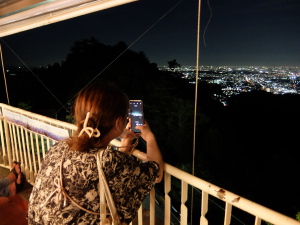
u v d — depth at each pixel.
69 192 0.91
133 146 1.44
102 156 0.92
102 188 0.91
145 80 17.84
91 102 0.94
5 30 3.37
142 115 1.36
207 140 16.06
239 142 15.80
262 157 15.13
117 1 1.97
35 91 16.00
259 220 1.02
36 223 0.99
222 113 16.88
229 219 1.14
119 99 0.98
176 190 11.34
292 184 13.96
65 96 16.86
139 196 1.01
